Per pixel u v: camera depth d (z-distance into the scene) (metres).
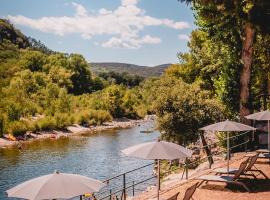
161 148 10.02
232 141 23.75
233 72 25.16
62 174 6.75
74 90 145.62
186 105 34.06
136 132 72.94
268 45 25.81
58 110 83.75
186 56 54.62
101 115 88.50
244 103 23.62
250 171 16.27
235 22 24.08
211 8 23.70
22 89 94.81
